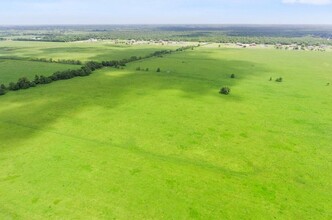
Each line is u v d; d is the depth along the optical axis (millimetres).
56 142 69625
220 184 53406
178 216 44656
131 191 50531
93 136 73312
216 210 46156
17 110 92938
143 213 45125
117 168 58188
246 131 78250
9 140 70625
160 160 61875
